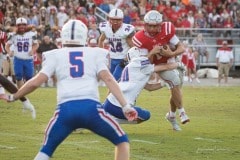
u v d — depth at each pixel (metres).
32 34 36.41
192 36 56.22
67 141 21.33
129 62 22.95
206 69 53.75
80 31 14.18
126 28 27.06
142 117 21.11
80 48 14.12
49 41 45.94
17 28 36.19
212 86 47.09
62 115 13.58
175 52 22.64
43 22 50.78
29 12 49.97
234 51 55.47
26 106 15.46
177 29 55.28
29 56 36.34
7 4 50.19
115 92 13.77
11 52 36.28
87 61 13.95
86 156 18.83
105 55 14.09
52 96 37.06
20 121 26.22
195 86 46.78
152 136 22.64
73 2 53.59
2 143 20.91
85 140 21.59
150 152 19.48
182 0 59.06
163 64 22.22
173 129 24.30
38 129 23.97
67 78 13.87
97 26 51.97
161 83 23.14
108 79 13.88
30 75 36.59
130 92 21.22
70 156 18.80
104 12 53.66
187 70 50.12
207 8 60.25
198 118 28.30
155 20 22.25
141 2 57.44
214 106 33.47
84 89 13.73
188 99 36.97
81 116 13.52
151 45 22.66
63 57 13.98
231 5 61.12
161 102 34.91
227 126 25.70
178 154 19.23
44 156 13.58
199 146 20.69
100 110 13.65
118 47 27.34
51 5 52.62
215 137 22.62
